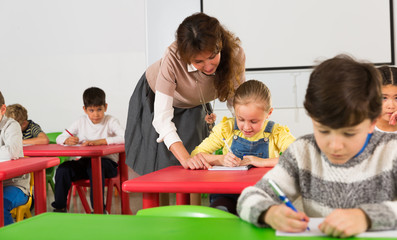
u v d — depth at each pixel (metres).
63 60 4.32
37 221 0.82
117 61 4.24
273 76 4.07
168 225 0.78
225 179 1.33
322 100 0.76
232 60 1.75
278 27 4.06
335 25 3.99
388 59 3.95
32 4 4.33
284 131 1.78
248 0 4.07
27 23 4.34
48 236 0.73
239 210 0.84
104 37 4.25
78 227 0.78
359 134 0.77
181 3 4.12
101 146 2.86
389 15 3.93
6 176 1.63
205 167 1.62
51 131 4.36
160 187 1.29
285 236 0.72
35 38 4.34
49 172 3.45
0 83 4.39
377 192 0.89
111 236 0.72
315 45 4.02
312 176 0.96
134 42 4.21
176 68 1.79
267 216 0.76
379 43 3.95
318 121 0.77
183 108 2.07
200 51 1.49
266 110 1.72
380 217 0.72
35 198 1.89
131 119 2.14
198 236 0.72
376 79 0.78
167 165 1.99
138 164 2.10
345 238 0.70
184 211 0.98
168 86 1.79
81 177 2.94
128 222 0.80
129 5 4.20
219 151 3.38
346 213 0.73
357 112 0.74
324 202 0.94
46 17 4.32
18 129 2.14
